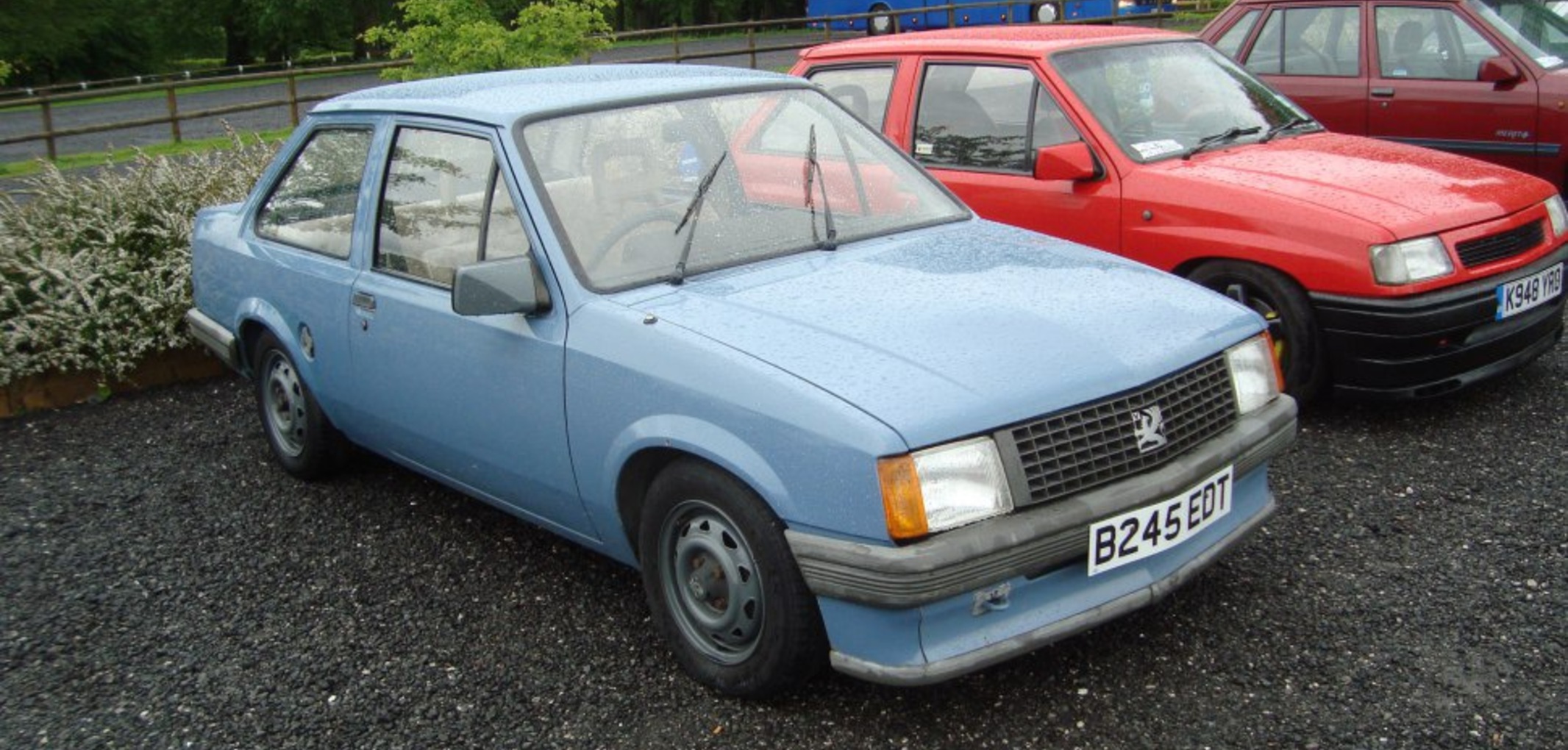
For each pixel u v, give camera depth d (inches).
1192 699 131.9
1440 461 192.4
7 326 265.3
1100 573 124.9
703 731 132.0
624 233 150.1
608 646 151.2
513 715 137.4
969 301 137.9
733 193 159.2
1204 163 223.5
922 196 175.6
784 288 142.9
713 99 170.1
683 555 136.4
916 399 118.4
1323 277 199.6
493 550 181.2
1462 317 197.9
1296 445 202.2
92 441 242.1
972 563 115.8
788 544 122.0
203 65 2379.4
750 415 123.3
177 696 146.8
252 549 187.2
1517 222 208.5
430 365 163.8
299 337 192.7
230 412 255.9
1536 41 321.1
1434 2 327.3
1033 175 234.7
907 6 1114.7
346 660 152.4
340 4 2004.2
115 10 1983.3
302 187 196.9
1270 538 169.0
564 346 143.1
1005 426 120.1
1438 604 148.9
